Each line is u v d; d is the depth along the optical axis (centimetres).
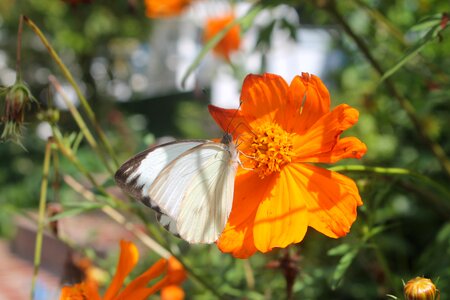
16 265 93
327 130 32
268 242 31
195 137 73
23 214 41
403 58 32
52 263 87
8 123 33
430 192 42
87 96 134
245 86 33
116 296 34
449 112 48
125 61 154
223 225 32
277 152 32
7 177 145
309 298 44
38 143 150
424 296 29
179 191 33
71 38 136
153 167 32
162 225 33
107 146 38
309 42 80
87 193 40
